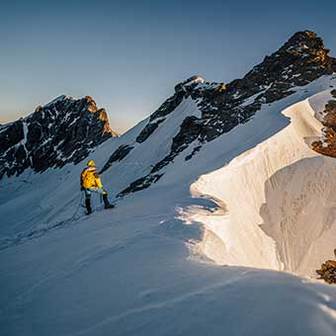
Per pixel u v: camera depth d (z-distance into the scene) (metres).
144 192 21.89
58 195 66.00
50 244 10.65
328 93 36.88
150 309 5.20
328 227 21.97
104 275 6.99
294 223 21.89
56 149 110.00
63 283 7.04
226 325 4.41
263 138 27.75
